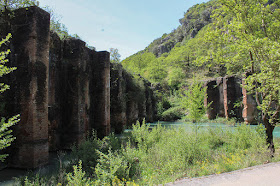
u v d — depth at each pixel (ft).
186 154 26.68
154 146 34.65
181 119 119.55
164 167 24.17
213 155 29.73
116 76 69.00
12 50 32.22
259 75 27.73
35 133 30.07
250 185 16.17
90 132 52.70
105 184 17.67
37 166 29.78
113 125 66.23
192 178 18.66
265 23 33.65
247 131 39.68
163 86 182.60
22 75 31.09
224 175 19.08
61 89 44.21
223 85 99.19
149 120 112.98
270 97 29.68
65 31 52.90
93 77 55.77
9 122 16.39
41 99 31.45
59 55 44.09
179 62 222.28
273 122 30.91
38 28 31.60
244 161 24.71
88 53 54.19
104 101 54.60
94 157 27.17
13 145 30.58
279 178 17.70
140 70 221.46
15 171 28.99
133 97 85.15
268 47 26.12
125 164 22.17
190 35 331.36
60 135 43.21
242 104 89.40
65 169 25.22
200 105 50.42
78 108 43.04
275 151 33.17
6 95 31.37
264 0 32.91
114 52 79.15
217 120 96.48
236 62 35.40
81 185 17.65
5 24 32.45
